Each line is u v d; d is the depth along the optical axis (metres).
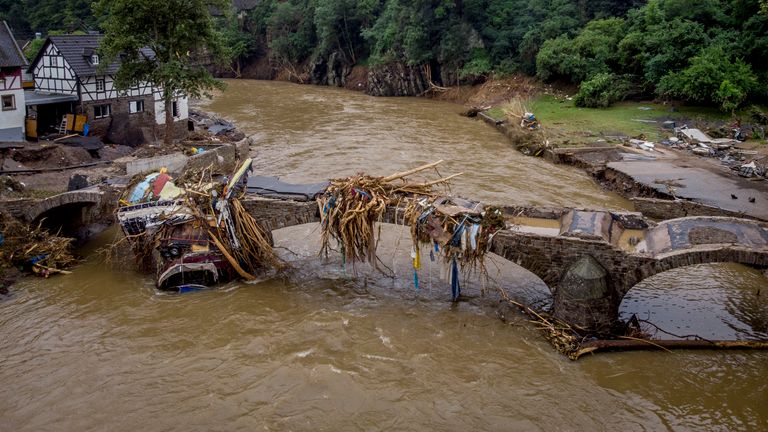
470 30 61.16
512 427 12.87
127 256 21.33
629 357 15.21
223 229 18.86
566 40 52.06
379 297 18.34
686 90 39.69
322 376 14.45
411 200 17.66
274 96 64.50
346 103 59.19
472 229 16.69
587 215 17.89
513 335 16.20
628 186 28.02
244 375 14.52
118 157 31.81
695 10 45.59
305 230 23.72
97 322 16.84
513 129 40.31
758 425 12.94
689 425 12.94
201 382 14.27
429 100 62.25
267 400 13.67
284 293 18.61
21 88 31.12
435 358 15.22
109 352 15.45
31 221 21.42
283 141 39.91
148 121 36.50
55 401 13.62
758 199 24.66
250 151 36.88
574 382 14.30
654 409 13.42
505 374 14.59
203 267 18.91
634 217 18.05
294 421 13.02
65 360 15.09
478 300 18.12
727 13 46.00
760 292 18.64
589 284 15.71
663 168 29.59
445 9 62.19
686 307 17.73
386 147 37.81
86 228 23.73
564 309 16.14
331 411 13.33
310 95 65.88
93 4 30.31
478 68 59.22
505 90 55.81
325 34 73.50
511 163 33.62
